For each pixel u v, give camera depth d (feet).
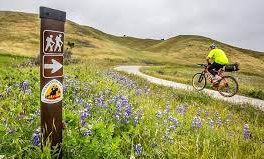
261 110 47.55
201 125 25.08
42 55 12.71
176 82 101.45
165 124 22.40
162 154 17.38
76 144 14.43
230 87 60.34
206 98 52.21
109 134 15.80
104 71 75.36
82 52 525.75
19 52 431.43
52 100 13.25
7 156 13.58
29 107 22.48
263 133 28.78
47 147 13.17
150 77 114.11
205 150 19.04
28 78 36.96
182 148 19.07
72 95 29.07
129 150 16.88
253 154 20.57
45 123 13.28
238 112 43.83
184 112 31.94
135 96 37.22
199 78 64.03
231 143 21.95
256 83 144.25
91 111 22.21
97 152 14.49
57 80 13.28
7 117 18.92
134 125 21.04
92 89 35.06
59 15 12.85
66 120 16.63
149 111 26.55
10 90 28.78
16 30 559.38
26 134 15.96
